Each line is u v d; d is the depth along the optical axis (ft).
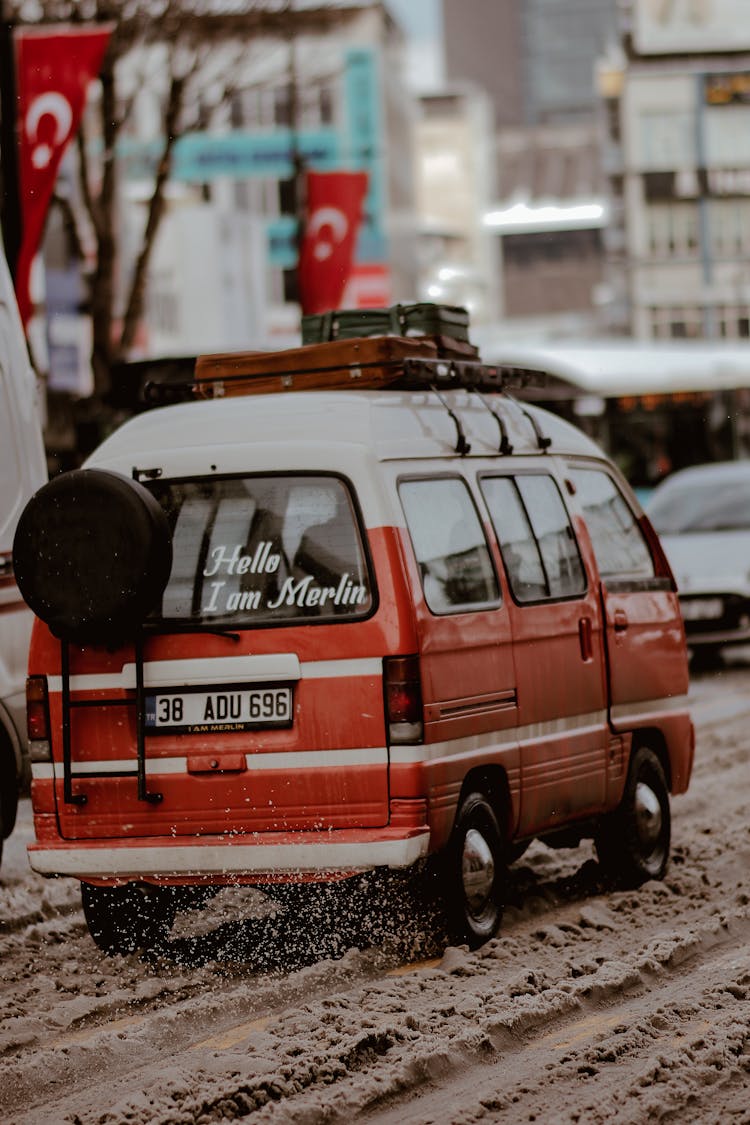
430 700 27.76
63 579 27.66
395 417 29.32
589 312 585.22
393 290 311.06
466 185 452.35
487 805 29.48
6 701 34.91
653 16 349.00
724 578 79.00
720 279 347.15
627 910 32.37
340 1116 20.65
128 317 101.45
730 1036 23.45
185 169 286.25
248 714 27.91
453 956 28.02
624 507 36.35
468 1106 20.94
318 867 27.45
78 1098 21.66
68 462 103.55
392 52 313.53
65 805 28.63
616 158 352.49
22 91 68.08
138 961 29.43
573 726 32.35
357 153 290.76
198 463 28.63
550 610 31.86
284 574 28.04
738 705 66.18
